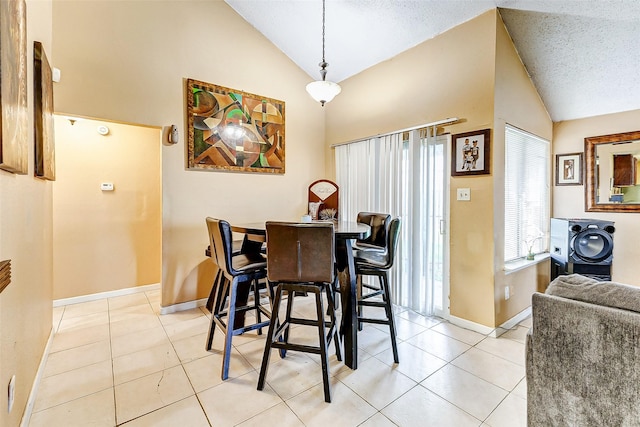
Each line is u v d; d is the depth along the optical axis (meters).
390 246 2.20
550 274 3.52
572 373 1.17
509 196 2.97
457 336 2.59
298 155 4.07
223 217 3.43
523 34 2.66
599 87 2.92
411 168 3.12
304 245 1.76
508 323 2.79
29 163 1.71
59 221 3.23
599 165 3.29
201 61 3.23
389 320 2.18
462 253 2.79
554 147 3.62
